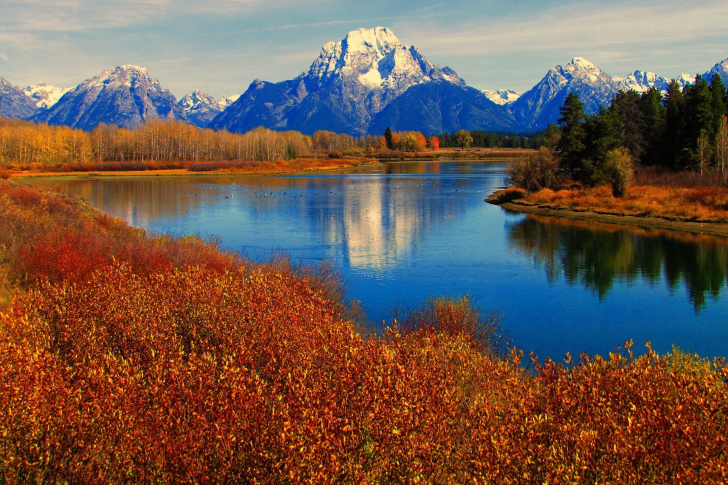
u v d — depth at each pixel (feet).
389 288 69.72
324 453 16.30
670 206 126.21
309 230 118.21
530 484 16.08
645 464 16.65
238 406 18.20
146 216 141.18
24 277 45.65
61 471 16.81
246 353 23.84
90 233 63.62
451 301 45.42
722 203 120.67
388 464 17.16
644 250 92.22
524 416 19.12
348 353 23.03
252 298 32.48
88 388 19.69
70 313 29.12
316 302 37.14
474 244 101.35
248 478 15.97
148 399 19.24
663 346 49.49
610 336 52.08
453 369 25.99
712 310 60.18
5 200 77.30
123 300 31.60
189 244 65.26
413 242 103.76
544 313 59.36
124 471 16.93
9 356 20.94
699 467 16.07
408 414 18.15
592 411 19.63
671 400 20.30
